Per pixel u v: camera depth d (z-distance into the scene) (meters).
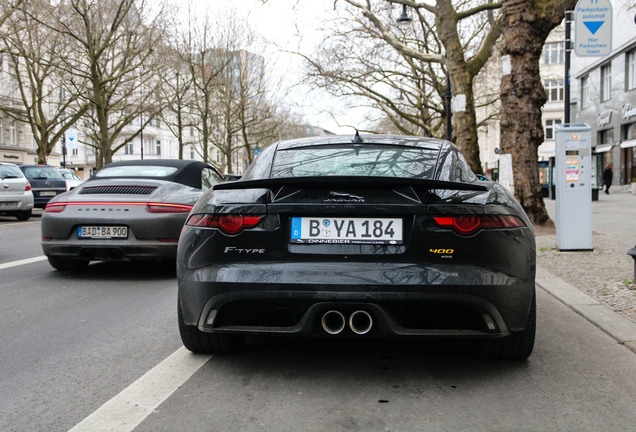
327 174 3.46
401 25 21.30
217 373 3.29
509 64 10.35
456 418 2.64
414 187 3.00
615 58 31.12
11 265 7.68
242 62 38.22
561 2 9.98
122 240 6.21
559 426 2.56
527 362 3.48
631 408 2.77
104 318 4.68
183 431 2.51
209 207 3.17
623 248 8.47
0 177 15.45
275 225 3.02
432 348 3.77
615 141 31.36
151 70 28.09
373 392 2.97
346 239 2.99
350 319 2.94
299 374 3.26
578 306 4.93
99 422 2.62
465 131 13.55
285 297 2.92
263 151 4.03
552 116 55.12
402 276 2.88
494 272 2.94
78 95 29.22
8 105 41.59
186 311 3.18
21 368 3.42
